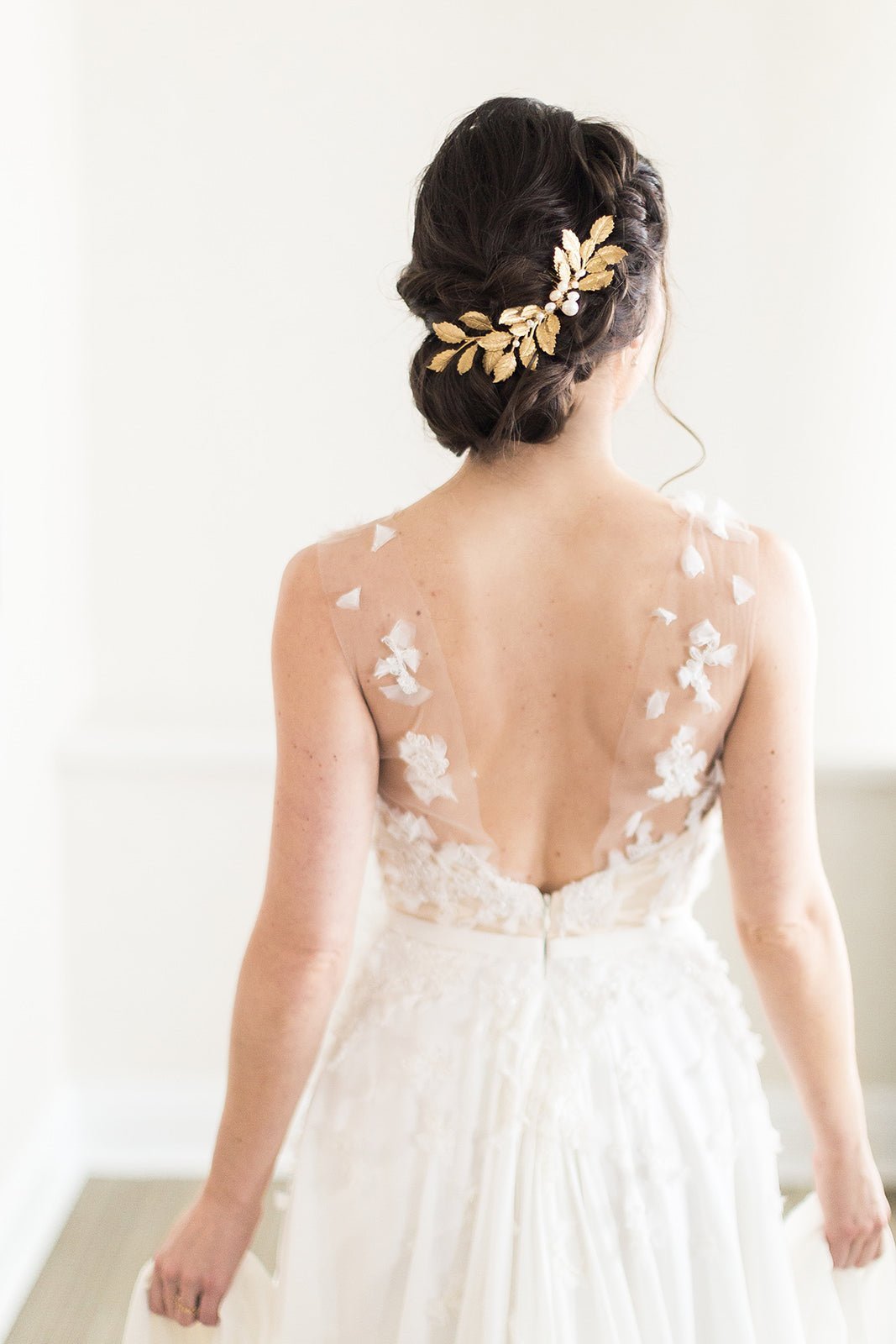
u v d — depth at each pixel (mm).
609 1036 1098
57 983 2814
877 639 2910
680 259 2809
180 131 2809
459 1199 1070
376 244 2842
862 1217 1188
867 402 2842
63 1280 2494
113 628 2977
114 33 2777
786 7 2730
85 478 2920
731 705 1037
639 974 1126
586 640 1006
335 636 1028
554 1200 1061
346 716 1040
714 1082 1137
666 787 1050
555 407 986
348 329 2873
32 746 2611
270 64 2791
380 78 2789
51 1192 2691
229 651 2977
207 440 2910
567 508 1020
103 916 2863
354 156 2816
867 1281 1233
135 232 2844
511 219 975
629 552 1004
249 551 2947
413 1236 1073
